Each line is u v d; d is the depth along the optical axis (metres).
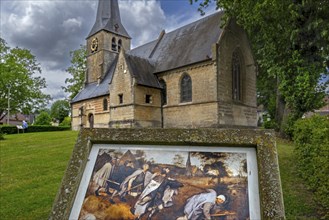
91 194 2.33
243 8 13.92
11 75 41.81
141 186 2.32
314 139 5.12
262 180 2.22
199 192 2.20
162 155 2.55
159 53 29.97
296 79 14.14
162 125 26.52
